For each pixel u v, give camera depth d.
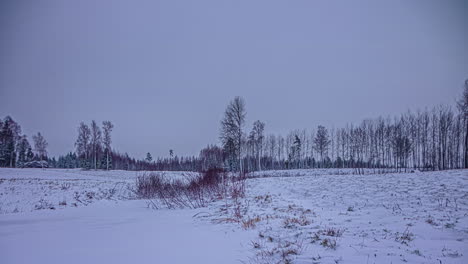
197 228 6.86
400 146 41.91
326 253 4.17
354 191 12.51
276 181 19.48
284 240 5.13
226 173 17.70
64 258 4.50
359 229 5.86
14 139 53.69
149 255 4.54
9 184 21.95
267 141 59.62
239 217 7.88
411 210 7.87
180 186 14.44
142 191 18.44
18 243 5.70
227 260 4.14
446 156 40.16
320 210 8.77
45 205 14.48
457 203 8.40
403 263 3.66
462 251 4.15
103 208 13.15
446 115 38.69
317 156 54.72
